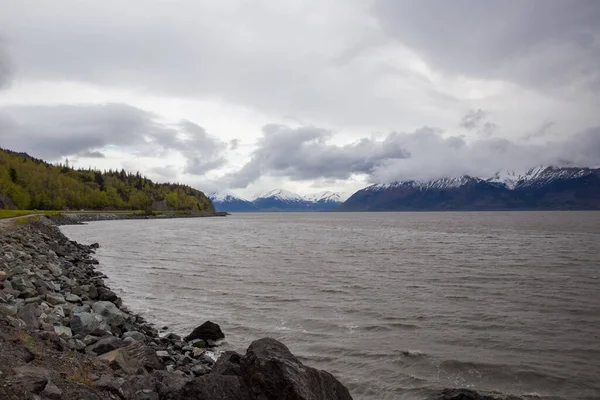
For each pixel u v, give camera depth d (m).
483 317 22.41
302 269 40.03
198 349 16.73
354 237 86.88
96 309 18.77
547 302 25.92
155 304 25.44
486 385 14.13
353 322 21.44
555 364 15.82
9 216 77.12
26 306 13.91
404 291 29.41
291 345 17.91
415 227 133.38
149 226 129.62
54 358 10.11
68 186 191.38
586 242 71.94
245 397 8.94
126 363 11.54
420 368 15.43
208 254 53.09
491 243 70.56
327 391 9.45
